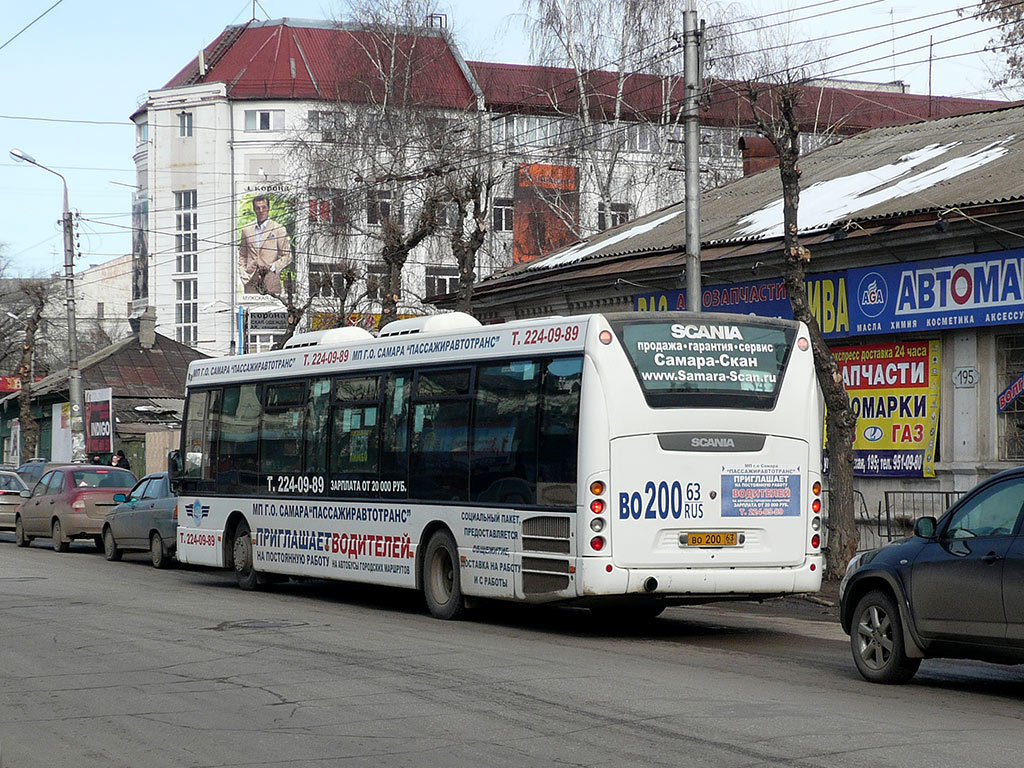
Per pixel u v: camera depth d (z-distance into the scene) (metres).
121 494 24.14
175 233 90.25
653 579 12.60
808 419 13.44
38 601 16.17
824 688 9.83
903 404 20.05
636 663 11.09
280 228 85.12
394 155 39.62
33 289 48.31
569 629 13.90
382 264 41.28
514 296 27.98
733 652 12.04
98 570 21.50
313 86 86.44
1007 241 18.19
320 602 16.64
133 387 52.25
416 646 12.05
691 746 7.56
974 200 18.45
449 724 8.30
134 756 7.47
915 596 9.77
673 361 12.91
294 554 17.11
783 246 20.92
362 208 40.16
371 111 40.38
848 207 21.75
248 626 13.66
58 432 53.25
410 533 14.95
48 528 26.94
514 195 43.69
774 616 15.58
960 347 19.30
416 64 40.88
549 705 8.94
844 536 17.88
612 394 12.64
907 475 19.95
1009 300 18.16
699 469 12.86
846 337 20.64
